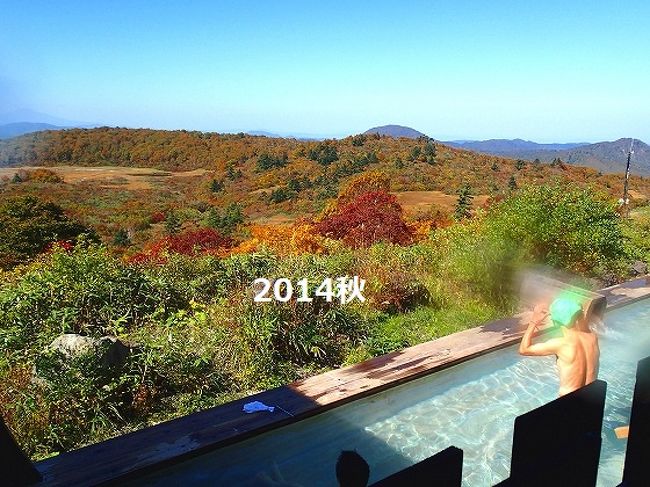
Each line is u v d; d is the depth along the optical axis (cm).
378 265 690
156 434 307
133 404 389
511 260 655
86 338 414
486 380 431
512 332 492
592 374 349
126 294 570
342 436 348
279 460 321
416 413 381
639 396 163
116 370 403
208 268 674
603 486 295
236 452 311
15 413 350
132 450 289
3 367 410
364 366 416
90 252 624
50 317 500
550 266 676
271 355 474
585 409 151
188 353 455
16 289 545
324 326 529
